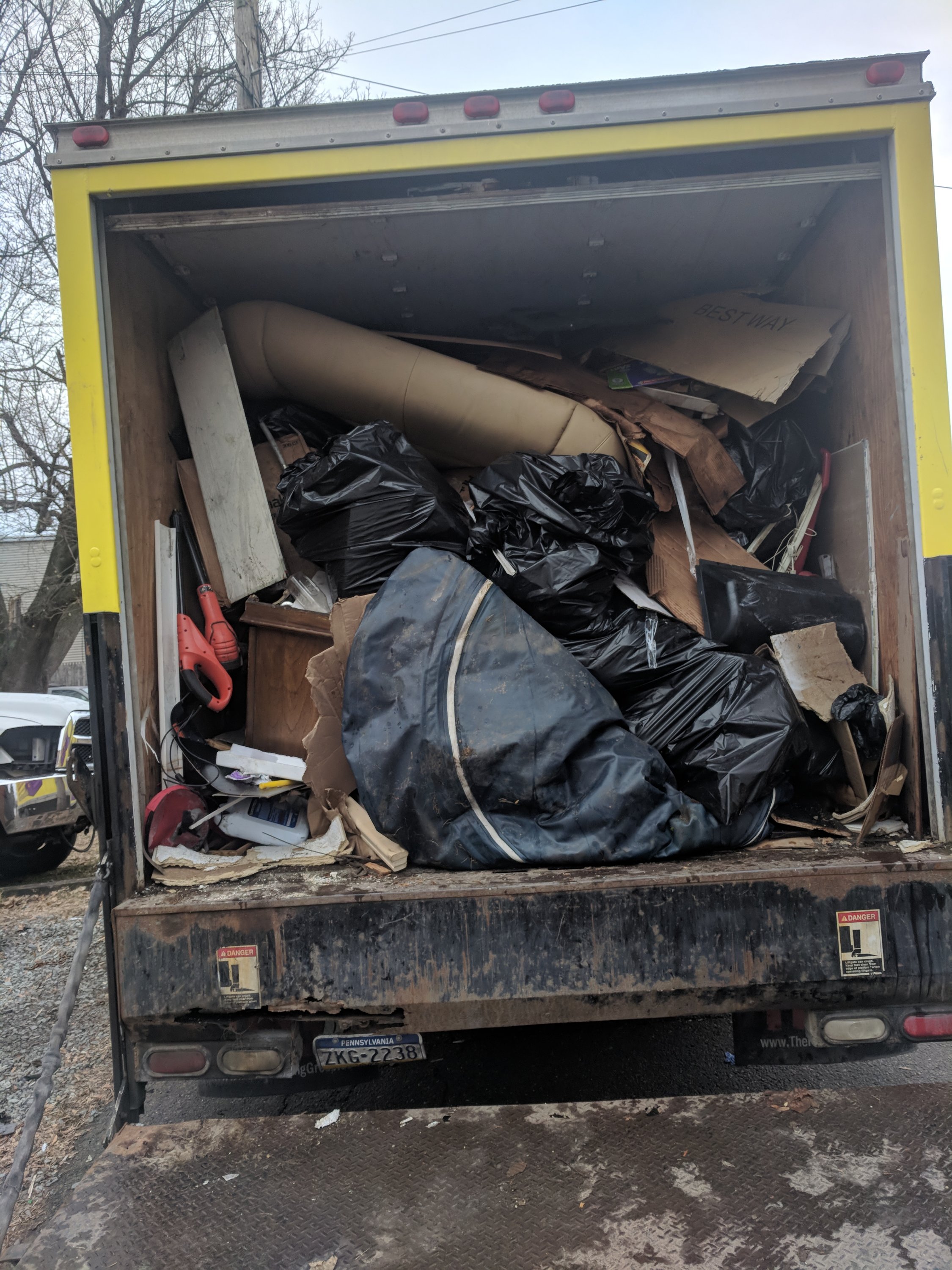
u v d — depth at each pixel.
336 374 2.92
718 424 2.99
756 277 3.22
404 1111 2.08
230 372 2.80
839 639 2.45
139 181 2.11
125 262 2.48
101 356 2.12
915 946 1.86
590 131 2.07
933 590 2.05
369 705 2.17
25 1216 2.17
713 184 2.21
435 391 2.88
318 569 2.85
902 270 2.10
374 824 2.13
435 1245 1.64
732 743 2.18
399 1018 1.88
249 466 2.74
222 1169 1.89
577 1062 2.83
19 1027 3.29
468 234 2.68
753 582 2.58
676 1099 2.07
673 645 2.42
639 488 2.59
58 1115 2.65
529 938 1.84
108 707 2.01
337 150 2.09
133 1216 1.76
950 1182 1.74
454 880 1.94
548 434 2.85
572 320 3.14
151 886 2.05
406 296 3.10
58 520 13.73
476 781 2.05
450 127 2.07
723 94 2.08
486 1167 1.86
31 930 4.43
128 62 10.75
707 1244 1.60
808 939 1.84
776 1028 1.93
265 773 2.27
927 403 2.09
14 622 13.70
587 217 2.62
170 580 2.48
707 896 1.85
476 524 2.55
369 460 2.57
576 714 2.11
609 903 1.84
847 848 2.04
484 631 2.20
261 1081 2.04
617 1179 1.80
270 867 2.13
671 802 2.06
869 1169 1.79
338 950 1.85
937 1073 2.70
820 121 2.07
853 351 2.69
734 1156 1.85
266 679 2.63
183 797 2.19
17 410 12.72
